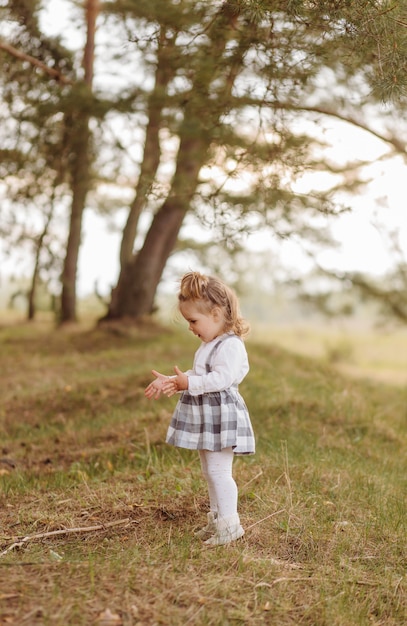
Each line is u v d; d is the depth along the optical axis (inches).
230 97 252.4
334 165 360.8
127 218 569.3
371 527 161.2
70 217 634.8
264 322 1737.2
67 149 468.8
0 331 630.5
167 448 227.8
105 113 371.2
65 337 542.9
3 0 370.6
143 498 169.2
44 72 410.0
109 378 354.0
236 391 148.8
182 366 373.4
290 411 282.2
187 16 233.3
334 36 195.5
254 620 114.1
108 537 147.8
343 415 283.9
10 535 148.9
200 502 167.0
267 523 156.4
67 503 169.2
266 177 256.5
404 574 139.3
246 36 222.4
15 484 197.6
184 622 110.7
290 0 179.3
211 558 134.6
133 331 533.0
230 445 141.2
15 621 105.3
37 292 730.2
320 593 126.0
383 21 175.2
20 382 378.3
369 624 121.0
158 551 138.5
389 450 256.1
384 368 878.4
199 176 321.7
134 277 565.9
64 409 311.3
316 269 509.7
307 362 460.4
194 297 147.5
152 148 420.8
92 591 115.9
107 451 232.5
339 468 211.8
